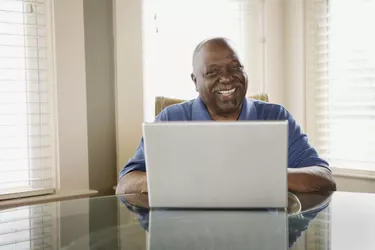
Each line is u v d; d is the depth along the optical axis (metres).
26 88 1.97
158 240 0.93
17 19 1.93
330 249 0.87
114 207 1.31
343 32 2.54
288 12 2.76
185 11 2.46
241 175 1.11
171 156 1.12
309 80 2.70
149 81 2.36
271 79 2.76
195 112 2.04
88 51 2.09
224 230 0.99
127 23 2.16
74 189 2.04
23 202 1.91
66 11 1.98
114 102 2.18
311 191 1.47
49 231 1.05
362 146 2.49
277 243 0.90
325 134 2.64
